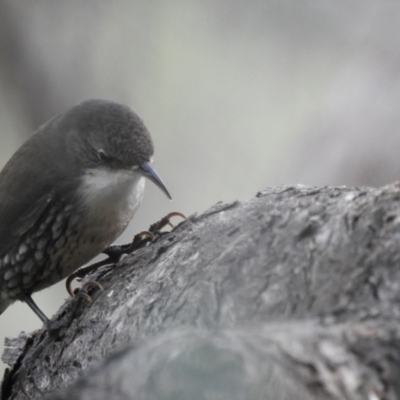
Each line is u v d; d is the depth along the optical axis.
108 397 4.47
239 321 6.12
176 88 23.16
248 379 4.45
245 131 23.28
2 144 23.02
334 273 5.86
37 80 22.30
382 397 4.72
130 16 22.53
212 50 22.88
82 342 7.79
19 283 10.35
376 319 5.16
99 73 22.55
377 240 5.84
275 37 22.38
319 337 4.92
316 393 4.60
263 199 7.15
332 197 6.59
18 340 9.86
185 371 4.48
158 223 9.35
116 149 9.85
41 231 10.02
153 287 7.18
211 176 23.36
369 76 19.20
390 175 17.62
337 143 18.39
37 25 22.06
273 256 6.32
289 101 22.84
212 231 7.09
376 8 20.31
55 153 10.14
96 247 10.09
